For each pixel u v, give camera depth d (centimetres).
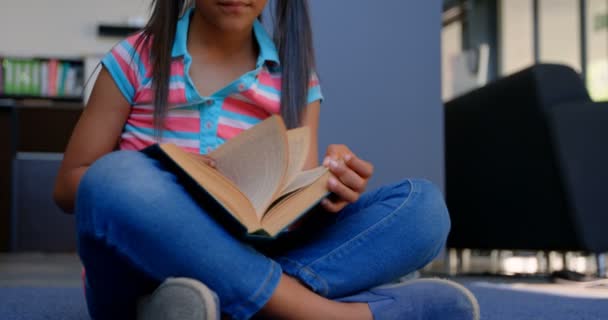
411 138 282
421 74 283
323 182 97
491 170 316
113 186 88
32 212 472
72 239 476
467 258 419
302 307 97
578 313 170
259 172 94
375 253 107
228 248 90
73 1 565
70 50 564
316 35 276
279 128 94
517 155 298
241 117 120
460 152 341
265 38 124
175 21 118
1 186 468
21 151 472
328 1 277
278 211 92
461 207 345
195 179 86
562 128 273
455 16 748
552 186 280
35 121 473
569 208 273
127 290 100
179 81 116
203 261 89
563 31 754
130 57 115
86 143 113
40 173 474
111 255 93
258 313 95
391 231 108
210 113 117
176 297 86
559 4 751
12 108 469
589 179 271
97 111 114
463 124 337
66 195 110
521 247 302
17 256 447
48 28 562
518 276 304
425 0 284
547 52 753
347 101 278
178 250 89
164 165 92
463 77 751
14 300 190
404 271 111
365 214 109
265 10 194
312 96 129
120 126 116
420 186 111
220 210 88
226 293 91
